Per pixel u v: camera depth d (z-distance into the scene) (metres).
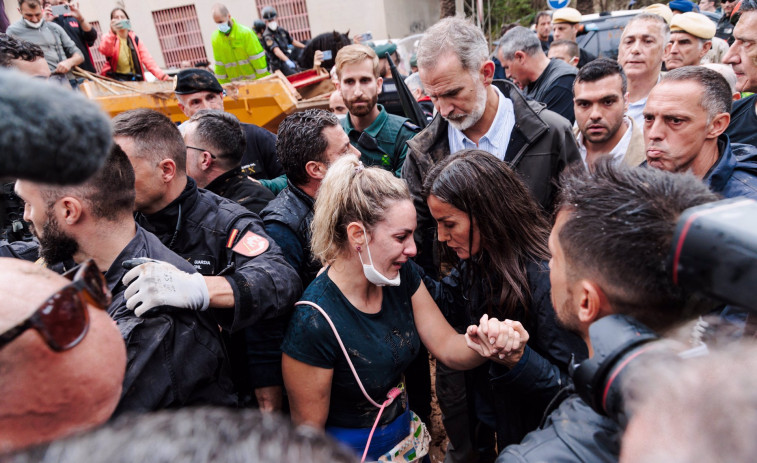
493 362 1.54
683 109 1.73
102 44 6.60
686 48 3.74
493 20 16.14
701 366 0.46
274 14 7.99
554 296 0.94
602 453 0.77
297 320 1.46
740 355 0.45
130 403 1.10
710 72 1.74
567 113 4.05
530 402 1.56
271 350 1.64
